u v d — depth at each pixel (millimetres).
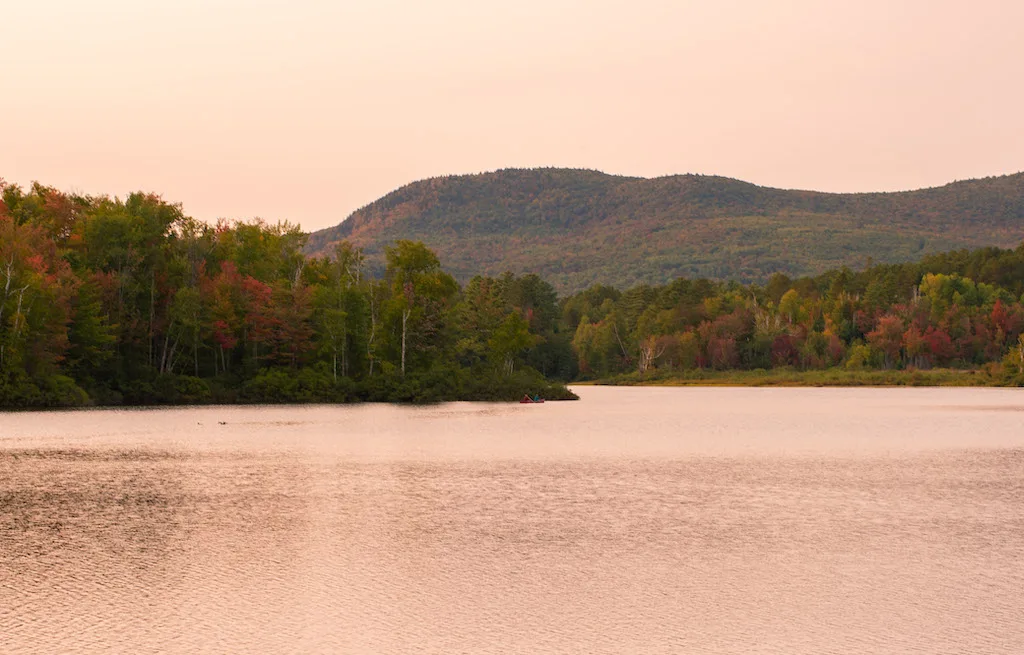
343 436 76375
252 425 86250
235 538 37031
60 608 28453
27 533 37781
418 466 57656
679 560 33906
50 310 102188
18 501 44781
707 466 58469
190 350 123375
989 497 46688
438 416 100875
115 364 113062
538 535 37656
